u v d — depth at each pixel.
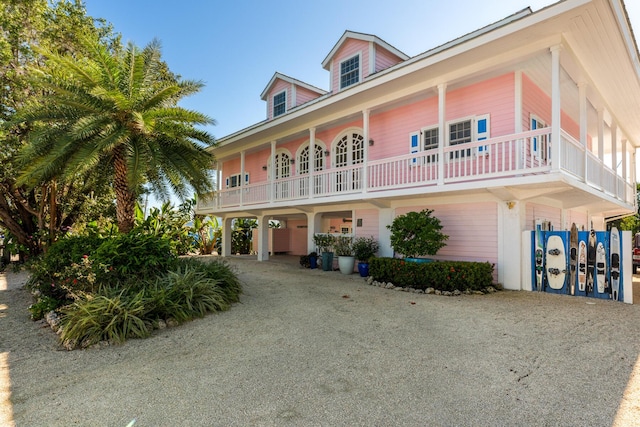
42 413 2.85
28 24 11.92
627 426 2.61
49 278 7.20
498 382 3.36
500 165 8.38
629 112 11.27
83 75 8.31
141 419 2.75
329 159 13.06
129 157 8.32
